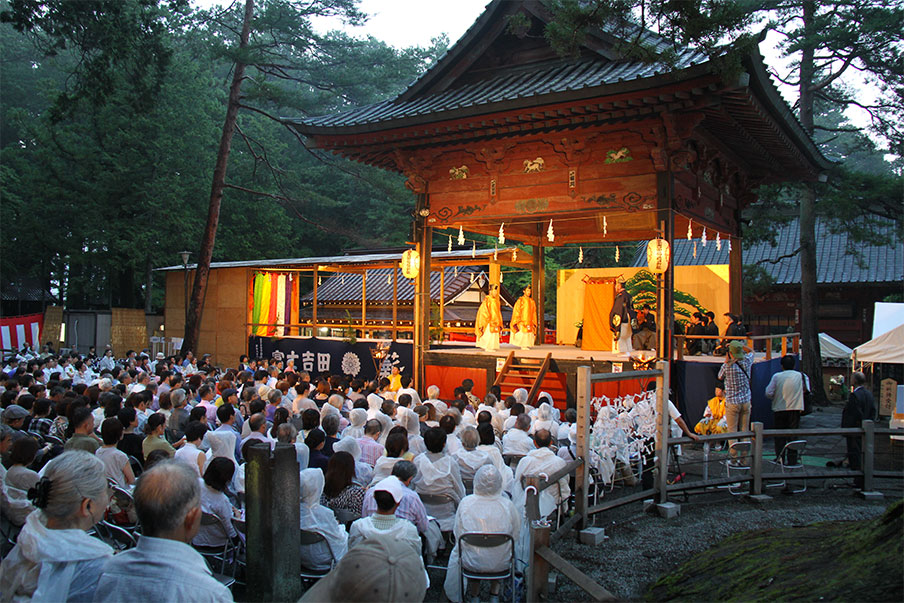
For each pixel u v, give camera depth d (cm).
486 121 1351
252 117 3969
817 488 938
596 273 2050
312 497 546
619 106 1222
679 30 867
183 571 284
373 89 2972
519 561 597
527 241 2086
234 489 674
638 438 789
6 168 3369
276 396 964
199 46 2878
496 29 1527
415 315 1675
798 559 497
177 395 916
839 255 2841
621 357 1441
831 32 2002
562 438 886
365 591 243
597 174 1409
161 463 297
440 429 679
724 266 2002
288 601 445
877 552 429
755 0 2056
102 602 279
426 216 1639
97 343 3012
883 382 1658
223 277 2403
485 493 564
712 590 508
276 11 2423
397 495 563
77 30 1638
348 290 2777
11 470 537
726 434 849
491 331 1761
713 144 1463
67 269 3925
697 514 791
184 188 3350
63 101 1736
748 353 1198
